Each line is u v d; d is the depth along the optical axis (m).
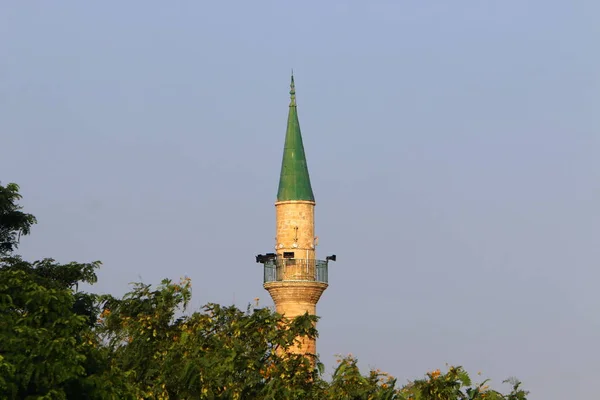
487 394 126.19
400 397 126.44
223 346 127.12
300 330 133.25
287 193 184.62
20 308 106.38
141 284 131.88
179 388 121.94
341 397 125.94
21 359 99.25
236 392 123.31
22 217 121.56
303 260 183.00
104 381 104.06
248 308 133.50
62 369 99.88
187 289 131.25
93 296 123.06
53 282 113.06
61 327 104.25
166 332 128.38
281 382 126.75
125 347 126.62
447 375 126.31
